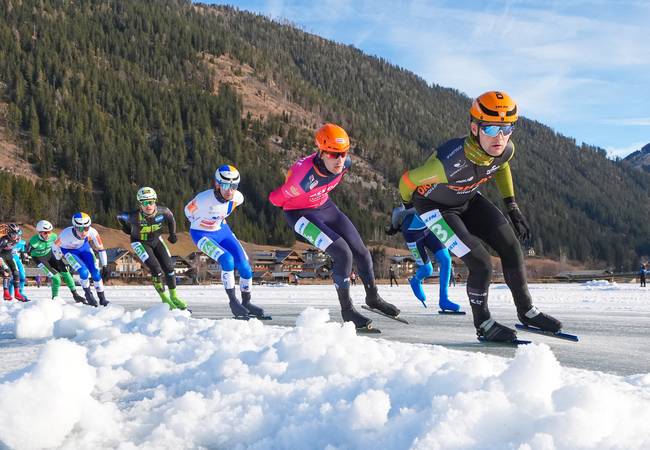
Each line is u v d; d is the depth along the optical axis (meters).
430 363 2.33
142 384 2.71
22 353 3.72
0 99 155.12
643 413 1.63
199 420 2.01
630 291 17.33
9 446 1.73
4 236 11.79
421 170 4.12
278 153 179.50
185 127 177.88
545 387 1.80
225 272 6.56
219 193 6.53
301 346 2.72
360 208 143.00
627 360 3.39
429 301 11.37
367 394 1.83
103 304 9.71
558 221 168.25
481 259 4.16
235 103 195.00
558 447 1.43
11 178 109.75
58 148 143.00
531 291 18.45
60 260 10.17
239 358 2.83
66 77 170.12
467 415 1.56
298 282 59.81
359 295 14.36
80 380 2.03
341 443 1.69
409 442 1.57
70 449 1.80
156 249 8.22
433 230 4.34
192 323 4.39
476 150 3.88
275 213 131.12
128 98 175.62
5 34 173.12
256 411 2.00
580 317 6.84
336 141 4.64
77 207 113.81
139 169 140.12
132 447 1.79
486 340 4.20
